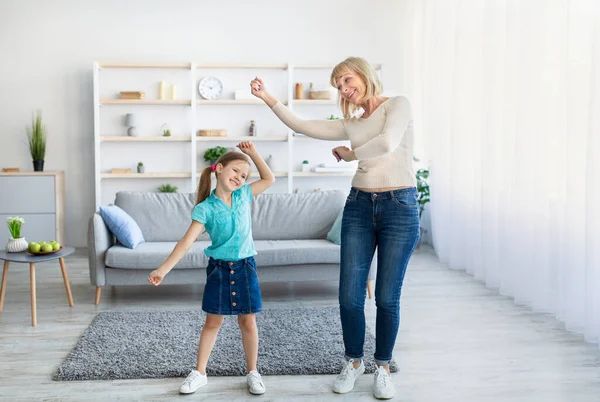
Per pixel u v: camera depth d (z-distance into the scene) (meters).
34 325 3.65
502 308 4.07
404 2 6.89
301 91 6.65
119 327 3.54
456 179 5.30
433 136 5.87
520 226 4.13
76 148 6.64
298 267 4.25
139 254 4.09
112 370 2.85
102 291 4.55
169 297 4.38
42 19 6.54
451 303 4.20
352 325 2.61
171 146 6.75
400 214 2.46
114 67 6.59
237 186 2.56
